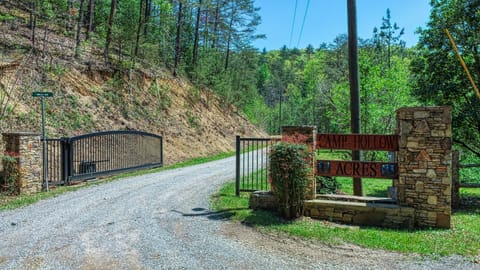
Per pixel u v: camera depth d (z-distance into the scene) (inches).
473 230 239.0
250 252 191.2
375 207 250.7
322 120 1338.6
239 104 1403.8
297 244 203.9
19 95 514.9
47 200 320.2
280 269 168.1
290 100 2340.1
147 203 309.7
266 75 2947.8
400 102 626.8
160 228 234.4
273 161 260.7
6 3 687.1
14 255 183.3
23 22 687.1
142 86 802.8
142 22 895.1
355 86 330.6
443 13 405.7
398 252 191.8
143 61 880.9
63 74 617.3
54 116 534.0
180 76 1035.9
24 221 248.4
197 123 907.4
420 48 436.5
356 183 321.1
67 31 773.3
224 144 961.5
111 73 729.0
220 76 1263.5
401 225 247.0
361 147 275.6
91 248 195.0
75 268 167.8
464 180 429.7
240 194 354.6
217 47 1488.7
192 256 184.7
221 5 1440.7
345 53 1599.4
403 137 255.3
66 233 221.3
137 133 554.3
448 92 401.4
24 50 595.5
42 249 192.4
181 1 1032.8
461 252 191.2
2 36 596.4
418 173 250.7
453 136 419.5
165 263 175.2
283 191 256.5
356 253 189.9
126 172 522.3
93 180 446.9
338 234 220.1
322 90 1118.4
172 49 1167.0
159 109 800.3
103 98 668.7
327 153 831.1
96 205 300.5
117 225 240.2
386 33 1508.4
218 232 226.8
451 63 403.2
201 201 319.3
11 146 350.0
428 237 220.5
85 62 698.2
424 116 249.3
